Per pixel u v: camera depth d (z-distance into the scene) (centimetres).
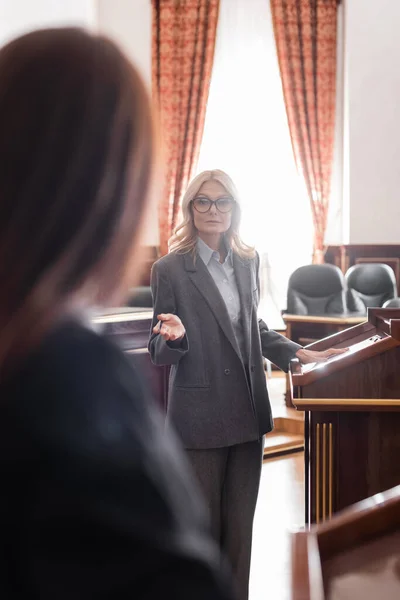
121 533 48
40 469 48
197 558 50
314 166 988
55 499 47
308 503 270
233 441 248
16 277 54
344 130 996
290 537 94
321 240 987
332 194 1010
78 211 56
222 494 259
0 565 47
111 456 49
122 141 57
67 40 58
